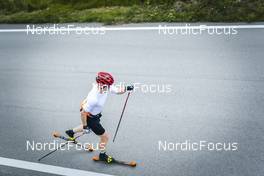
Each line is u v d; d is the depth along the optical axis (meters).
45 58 28.44
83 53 28.38
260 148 16.53
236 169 15.44
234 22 30.44
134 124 19.22
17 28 35.34
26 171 16.41
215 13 31.42
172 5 34.03
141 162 16.39
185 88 22.05
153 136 18.12
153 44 28.42
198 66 24.50
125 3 37.06
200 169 15.65
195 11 32.09
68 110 21.27
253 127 18.00
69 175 15.90
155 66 25.11
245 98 20.41
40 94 23.34
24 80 25.47
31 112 21.42
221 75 23.08
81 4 38.28
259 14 30.48
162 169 15.85
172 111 19.98
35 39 32.25
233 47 26.53
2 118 21.08
